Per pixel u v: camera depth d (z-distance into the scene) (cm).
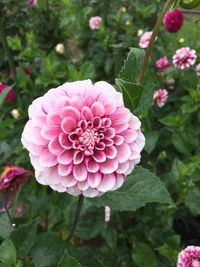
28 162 42
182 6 22
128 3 63
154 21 62
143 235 42
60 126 20
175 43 58
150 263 35
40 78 48
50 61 49
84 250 26
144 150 46
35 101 20
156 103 48
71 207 31
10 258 22
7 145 37
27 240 23
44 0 70
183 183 38
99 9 63
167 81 51
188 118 46
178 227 45
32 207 29
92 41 62
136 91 22
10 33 75
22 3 74
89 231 38
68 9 62
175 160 40
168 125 45
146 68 24
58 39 72
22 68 50
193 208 38
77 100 20
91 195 20
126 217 43
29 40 56
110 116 20
